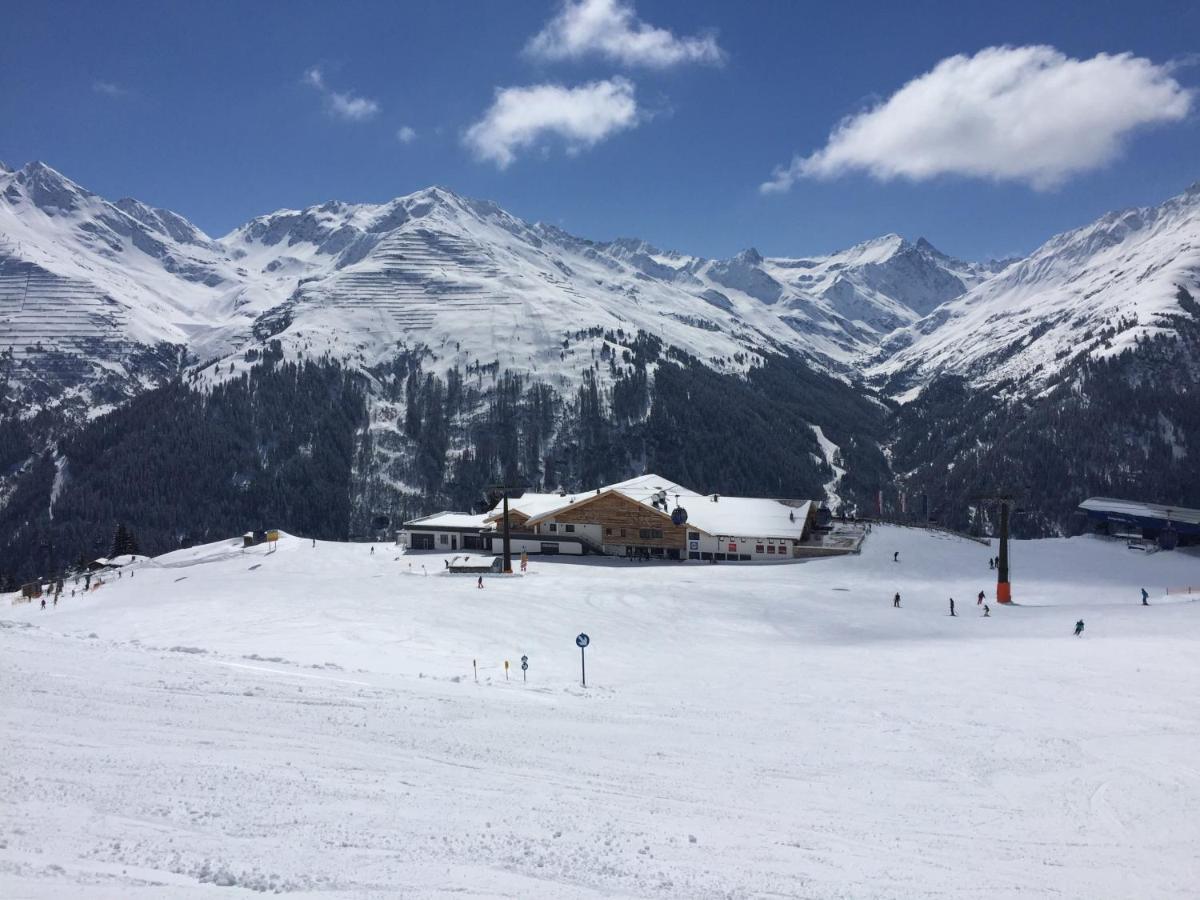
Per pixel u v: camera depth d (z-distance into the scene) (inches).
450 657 1465.3
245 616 1914.4
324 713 846.5
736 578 2787.9
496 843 526.0
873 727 976.9
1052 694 1155.9
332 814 553.0
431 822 555.8
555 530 3663.9
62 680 896.9
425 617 1868.8
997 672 1328.7
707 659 1550.2
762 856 552.4
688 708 1064.8
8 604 2913.4
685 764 781.3
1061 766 820.0
